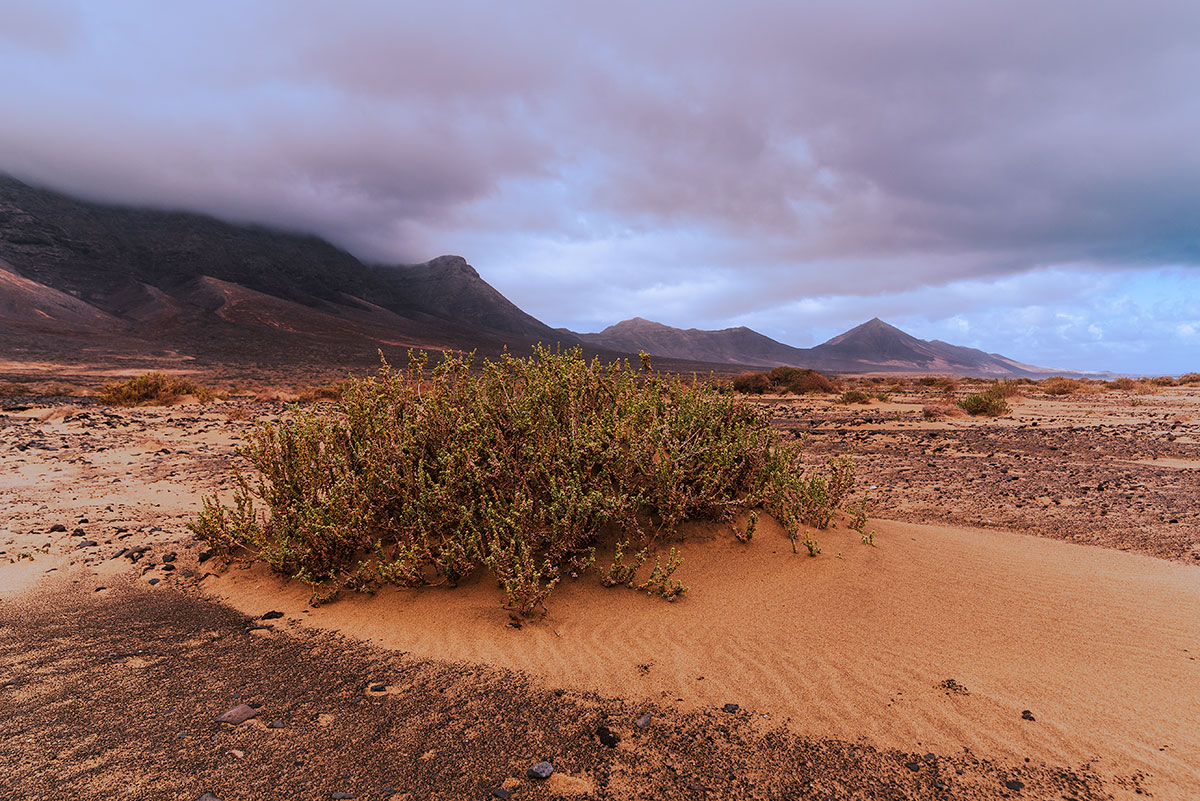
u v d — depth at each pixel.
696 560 4.12
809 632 3.26
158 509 6.59
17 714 2.53
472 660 3.10
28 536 5.43
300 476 4.49
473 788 2.10
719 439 4.93
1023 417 17.59
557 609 3.64
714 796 2.06
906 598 3.63
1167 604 3.52
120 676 2.91
